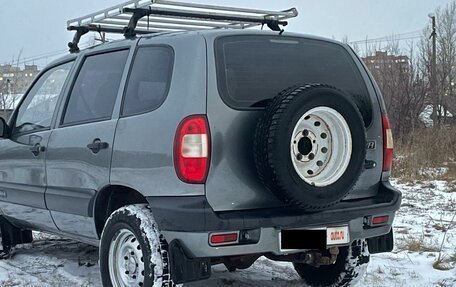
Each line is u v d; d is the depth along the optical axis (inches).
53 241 263.0
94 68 188.4
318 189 144.6
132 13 183.2
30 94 220.2
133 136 157.9
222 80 148.0
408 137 641.0
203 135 143.2
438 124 711.1
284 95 143.9
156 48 163.6
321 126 148.2
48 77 213.8
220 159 144.4
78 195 179.5
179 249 145.5
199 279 146.4
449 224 296.5
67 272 210.5
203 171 142.6
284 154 139.8
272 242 146.4
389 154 174.9
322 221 151.3
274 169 140.0
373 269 213.2
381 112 175.0
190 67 149.9
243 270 214.4
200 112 144.3
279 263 223.5
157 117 152.4
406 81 836.0
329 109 146.3
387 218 166.6
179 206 143.1
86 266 219.0
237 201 146.5
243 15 190.7
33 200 205.0
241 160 146.6
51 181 193.5
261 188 148.6
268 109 144.6
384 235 173.8
